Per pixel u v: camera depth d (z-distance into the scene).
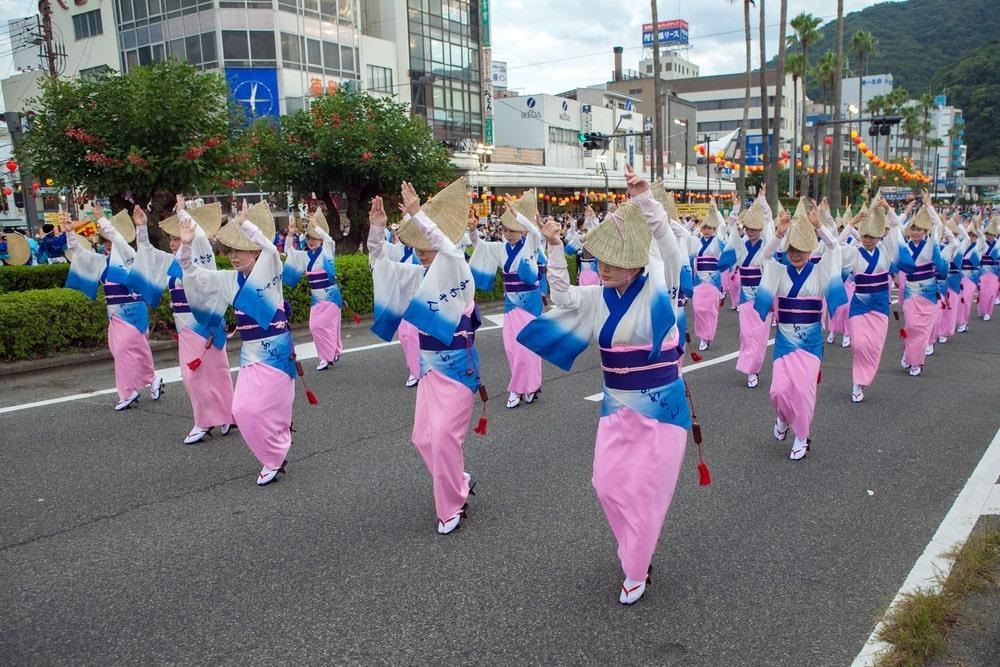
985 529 4.91
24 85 34.69
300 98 30.84
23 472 6.27
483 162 32.62
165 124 12.43
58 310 10.20
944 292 11.48
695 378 9.70
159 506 5.54
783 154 35.97
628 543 4.07
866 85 104.19
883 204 8.78
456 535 5.00
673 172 45.62
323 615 4.02
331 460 6.53
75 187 13.49
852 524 5.11
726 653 3.63
